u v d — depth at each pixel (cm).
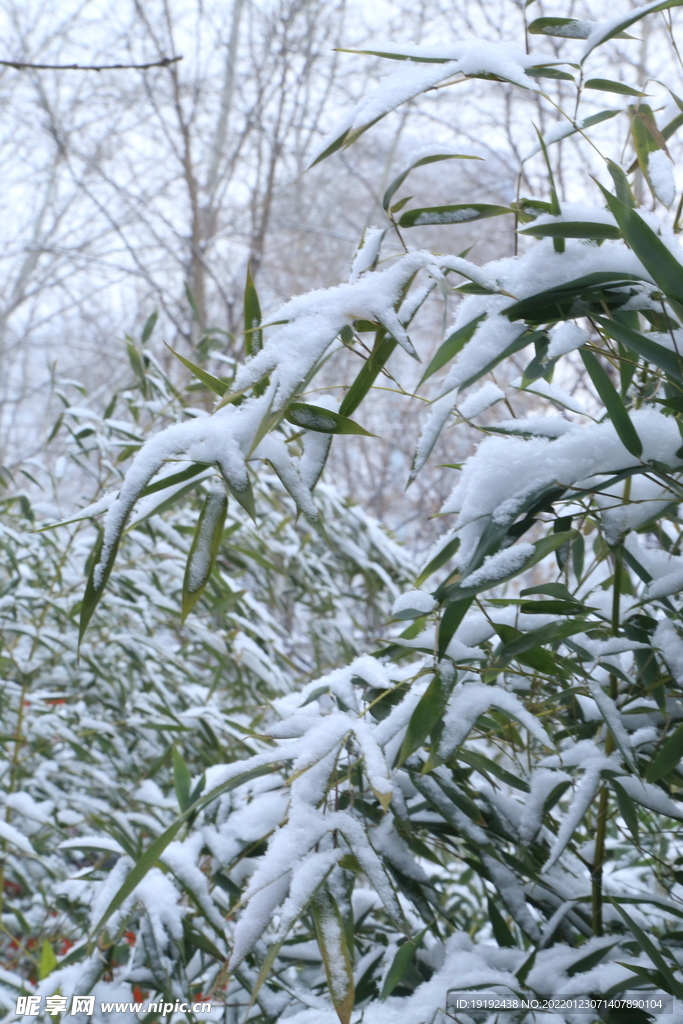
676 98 110
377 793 104
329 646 306
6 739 201
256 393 107
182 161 639
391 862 125
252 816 131
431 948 127
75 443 252
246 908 109
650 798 118
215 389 114
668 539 129
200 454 101
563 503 116
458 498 110
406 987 125
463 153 110
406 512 677
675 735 110
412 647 116
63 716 242
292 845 108
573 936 126
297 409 105
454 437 614
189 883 126
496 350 107
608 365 285
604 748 124
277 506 287
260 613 228
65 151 692
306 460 108
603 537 120
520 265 109
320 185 827
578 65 108
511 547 106
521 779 126
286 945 133
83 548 247
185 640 263
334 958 104
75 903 177
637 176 315
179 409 251
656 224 106
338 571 312
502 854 128
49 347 928
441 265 106
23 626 226
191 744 252
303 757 110
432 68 106
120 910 126
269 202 663
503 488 105
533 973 117
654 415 109
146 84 638
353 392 111
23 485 557
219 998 131
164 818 209
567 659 118
